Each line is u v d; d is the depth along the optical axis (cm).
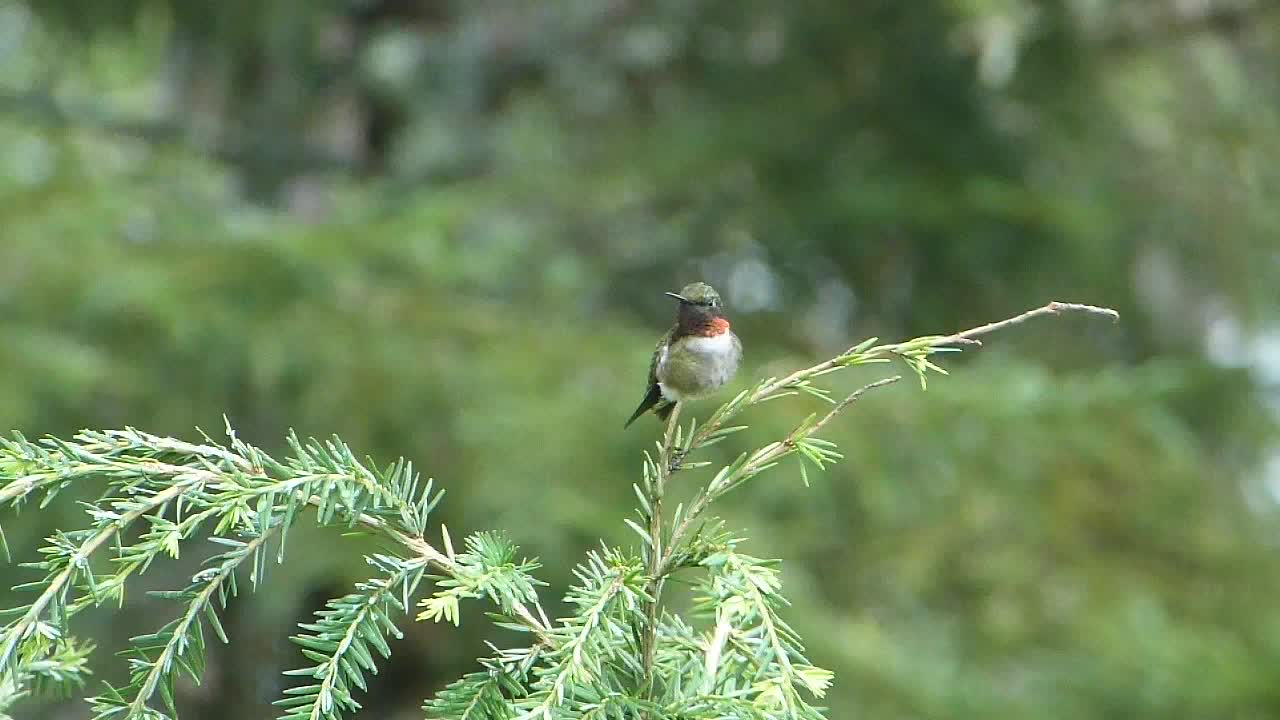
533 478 1071
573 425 1110
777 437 1151
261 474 354
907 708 1071
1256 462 1503
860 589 1256
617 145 1639
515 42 1778
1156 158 1689
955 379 1205
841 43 1542
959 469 1172
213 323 1098
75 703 1164
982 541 1277
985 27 1570
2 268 1120
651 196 1625
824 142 1567
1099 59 1564
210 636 1411
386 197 1477
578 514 1038
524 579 353
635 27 1725
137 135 1503
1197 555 1293
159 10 1473
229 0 1475
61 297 1123
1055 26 1472
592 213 1661
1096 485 1295
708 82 1667
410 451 1141
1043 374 1225
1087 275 1614
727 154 1557
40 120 1379
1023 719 1091
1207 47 1716
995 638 1220
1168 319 1841
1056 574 1268
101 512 338
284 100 1691
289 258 1122
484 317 1247
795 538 1157
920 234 1572
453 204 1241
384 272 1247
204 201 1273
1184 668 1118
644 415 1137
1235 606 1247
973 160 1553
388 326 1196
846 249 1603
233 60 1627
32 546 1085
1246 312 1716
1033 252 1555
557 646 347
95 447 351
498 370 1164
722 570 361
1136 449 1220
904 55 1527
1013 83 1521
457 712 338
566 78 1784
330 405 1140
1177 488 1298
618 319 1595
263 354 1102
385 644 338
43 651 335
